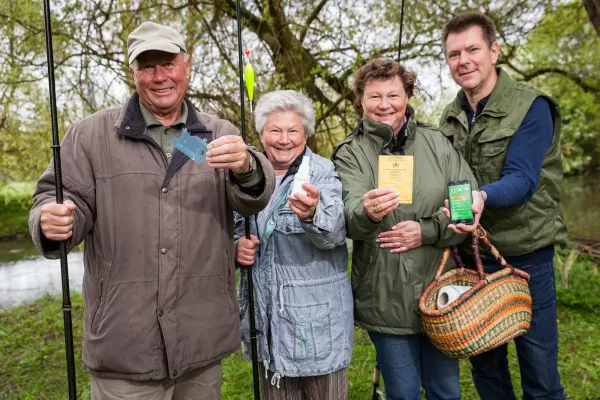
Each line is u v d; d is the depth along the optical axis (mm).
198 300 1661
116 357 1593
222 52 5484
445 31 2254
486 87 2201
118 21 5395
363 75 2062
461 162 2102
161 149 1646
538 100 2121
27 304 5871
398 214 2008
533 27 6438
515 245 2164
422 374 2141
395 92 2004
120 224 1599
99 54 5148
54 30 5141
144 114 1684
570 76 8148
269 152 1988
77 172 1605
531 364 2203
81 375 3664
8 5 5285
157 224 1612
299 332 1854
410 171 1942
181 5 5480
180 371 1628
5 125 5770
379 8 5609
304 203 1667
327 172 1959
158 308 1604
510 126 2096
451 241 2002
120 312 1592
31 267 8180
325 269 1890
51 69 1458
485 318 1884
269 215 1909
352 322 1960
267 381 2018
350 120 6242
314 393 1942
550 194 2186
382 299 2008
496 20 5977
